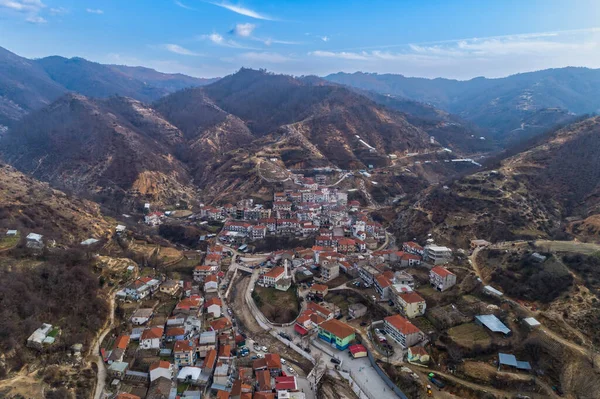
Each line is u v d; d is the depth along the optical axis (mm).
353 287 152875
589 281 116438
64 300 117812
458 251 163875
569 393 91688
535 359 101188
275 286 157375
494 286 132125
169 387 98500
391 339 119750
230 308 146750
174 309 134000
